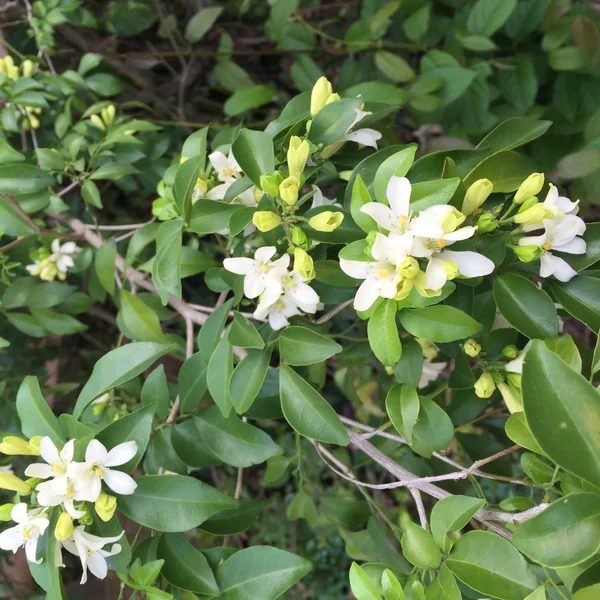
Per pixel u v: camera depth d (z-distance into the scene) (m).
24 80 0.44
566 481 0.30
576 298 0.30
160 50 0.70
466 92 0.50
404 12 0.55
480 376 0.34
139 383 0.45
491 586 0.28
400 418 0.31
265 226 0.29
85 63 0.50
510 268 0.31
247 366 0.32
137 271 0.47
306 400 0.31
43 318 0.47
